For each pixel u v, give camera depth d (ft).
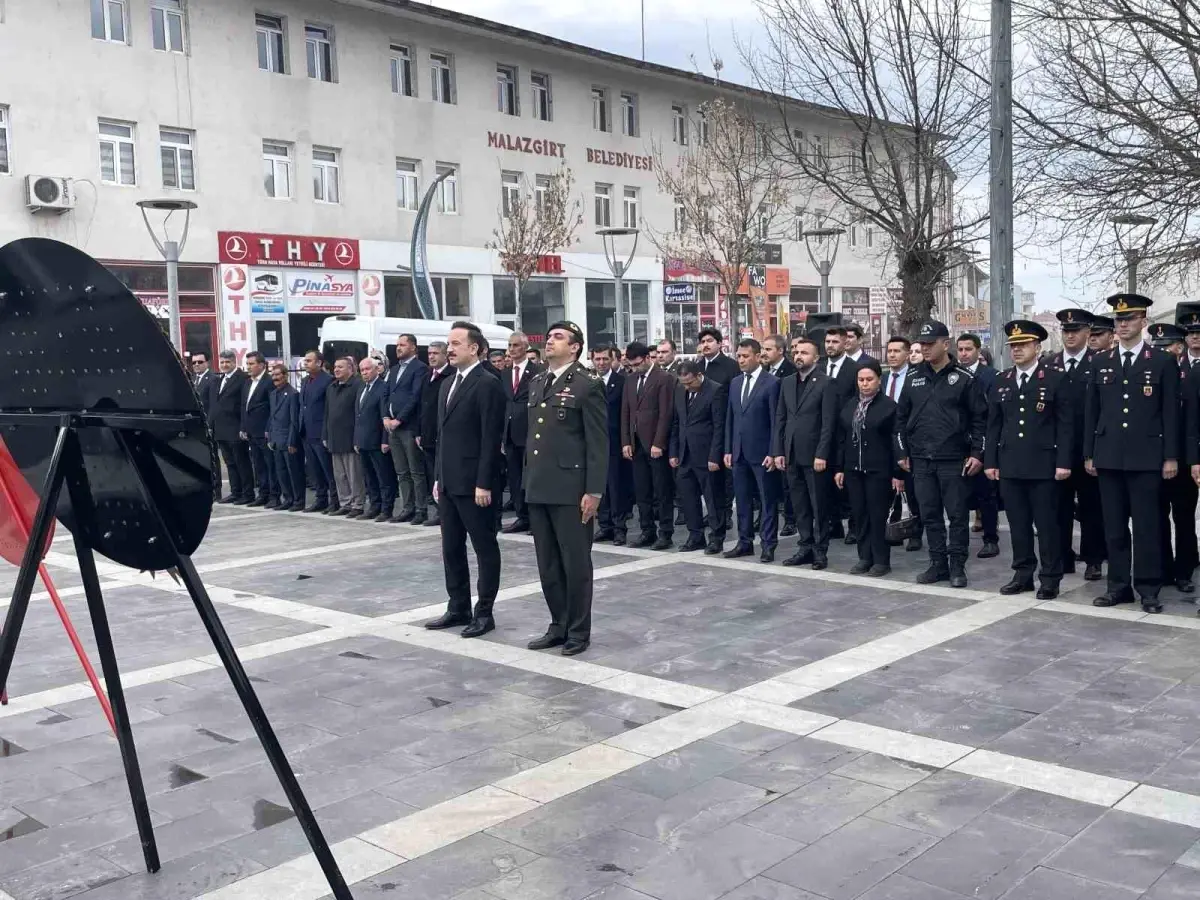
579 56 104.27
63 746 17.34
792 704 18.33
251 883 12.57
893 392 31.71
